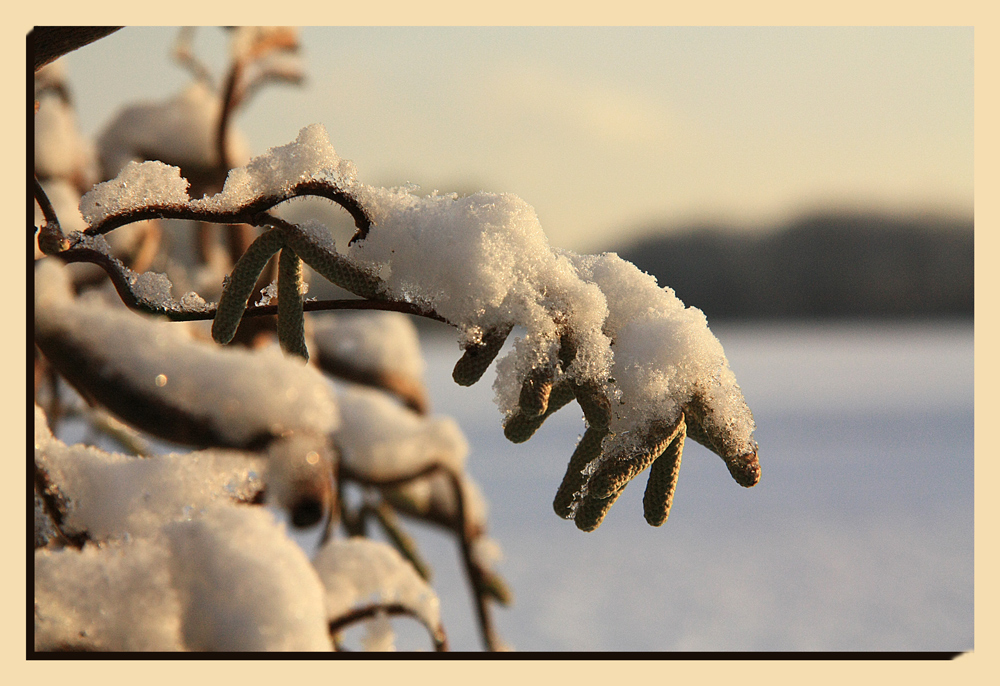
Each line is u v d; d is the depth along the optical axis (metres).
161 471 0.87
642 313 0.83
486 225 0.82
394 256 0.82
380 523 1.29
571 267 0.83
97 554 0.85
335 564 0.95
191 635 0.84
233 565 0.85
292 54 1.22
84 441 1.16
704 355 0.82
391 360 1.34
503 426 0.82
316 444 0.87
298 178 0.83
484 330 0.82
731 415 0.82
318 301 0.83
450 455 1.23
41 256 0.87
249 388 0.87
